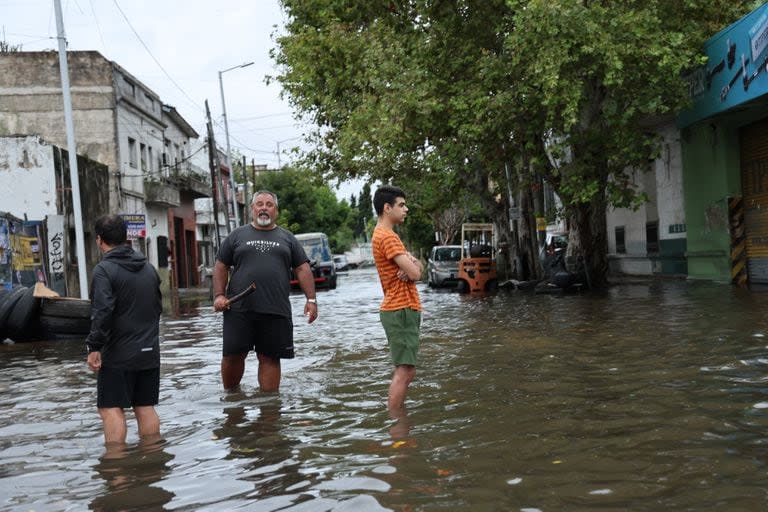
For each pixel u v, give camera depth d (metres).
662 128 22.73
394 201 6.11
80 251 20.42
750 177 17.89
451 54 19.78
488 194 27.06
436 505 3.62
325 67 25.69
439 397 6.42
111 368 5.53
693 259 20.72
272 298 7.36
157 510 3.84
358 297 25.53
